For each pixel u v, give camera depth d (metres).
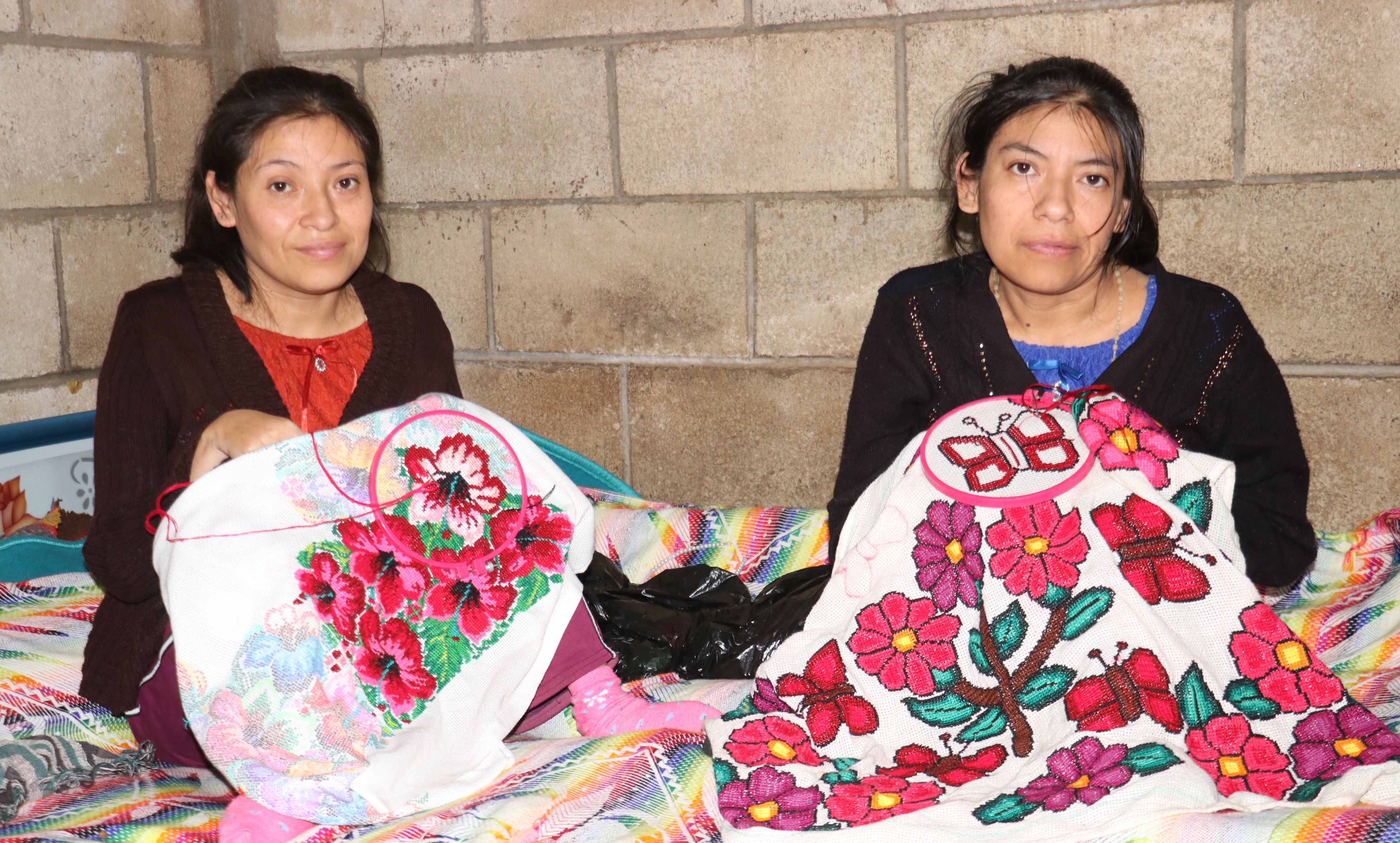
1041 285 1.86
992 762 1.62
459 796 1.64
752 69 2.98
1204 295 1.96
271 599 1.59
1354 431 2.76
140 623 1.78
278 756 1.58
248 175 1.79
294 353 1.92
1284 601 2.27
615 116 3.12
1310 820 1.30
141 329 1.83
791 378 3.14
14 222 2.91
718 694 1.96
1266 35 2.62
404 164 3.36
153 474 1.80
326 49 3.37
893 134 2.91
